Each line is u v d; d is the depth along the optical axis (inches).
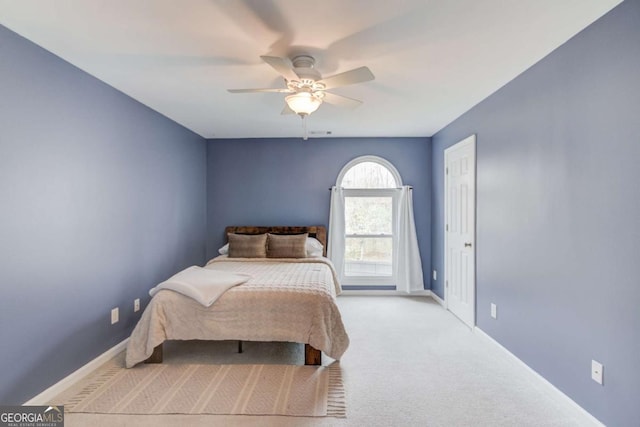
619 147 67.3
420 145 190.5
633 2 63.9
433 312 159.2
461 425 76.2
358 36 77.6
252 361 107.7
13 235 76.6
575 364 79.4
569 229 81.2
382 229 193.6
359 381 94.9
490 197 120.3
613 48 68.2
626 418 66.2
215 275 115.8
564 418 78.7
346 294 191.8
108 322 108.7
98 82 103.7
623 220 66.6
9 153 75.7
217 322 101.7
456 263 152.3
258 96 120.0
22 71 78.4
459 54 87.2
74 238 94.5
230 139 195.0
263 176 194.7
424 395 88.0
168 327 102.7
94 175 102.3
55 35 77.4
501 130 112.0
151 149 135.6
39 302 83.2
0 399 73.9
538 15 69.7
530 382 95.0
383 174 193.5
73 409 80.7
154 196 138.2
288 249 167.5
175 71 97.8
